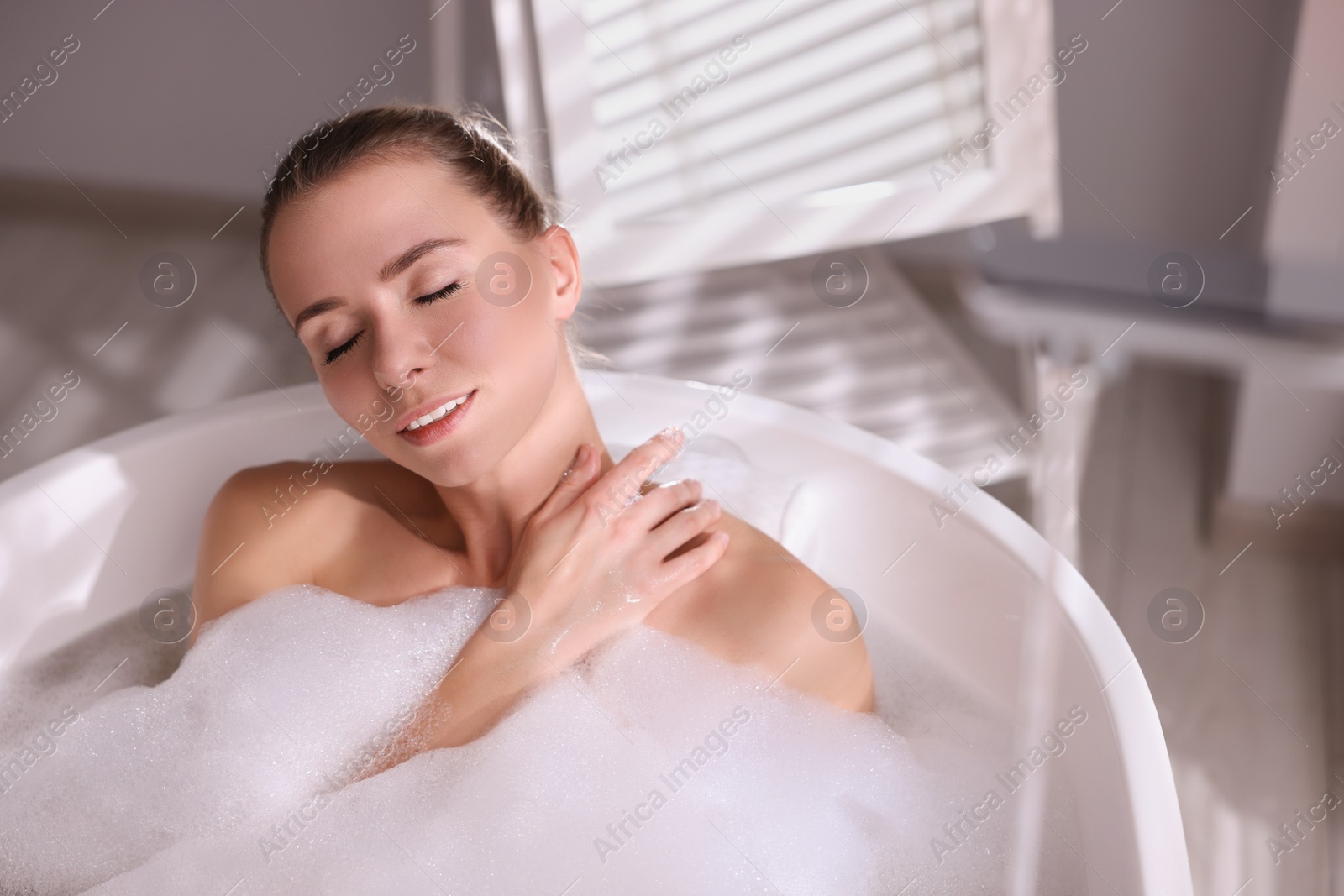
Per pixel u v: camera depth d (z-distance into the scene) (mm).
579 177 1847
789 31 1779
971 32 1763
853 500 1036
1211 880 1091
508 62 1816
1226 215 1929
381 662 916
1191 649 1369
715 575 902
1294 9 1564
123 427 1875
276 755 874
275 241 819
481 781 823
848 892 798
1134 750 741
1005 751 873
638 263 1901
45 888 842
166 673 1024
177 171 2430
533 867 787
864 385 1771
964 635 951
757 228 1882
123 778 876
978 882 807
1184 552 1500
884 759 848
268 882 793
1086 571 1470
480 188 833
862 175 1854
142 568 1037
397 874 785
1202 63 1867
